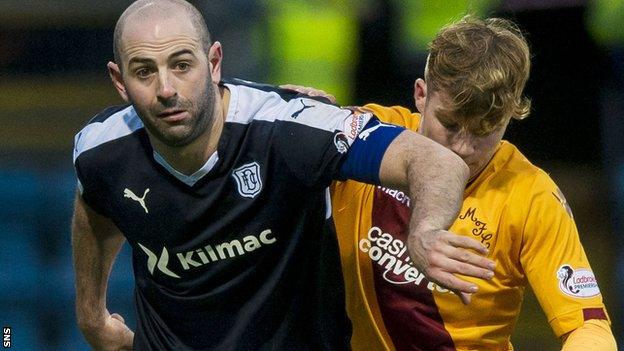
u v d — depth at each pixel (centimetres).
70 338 2862
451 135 1612
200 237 1517
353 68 2720
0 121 3069
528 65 1678
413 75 2711
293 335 1559
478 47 1623
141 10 1441
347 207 1673
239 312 1552
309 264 1554
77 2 3106
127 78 1443
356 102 2741
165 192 1511
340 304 1620
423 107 1695
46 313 2873
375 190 1669
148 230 1540
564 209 1641
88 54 3141
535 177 1658
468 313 1656
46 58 3139
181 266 1543
